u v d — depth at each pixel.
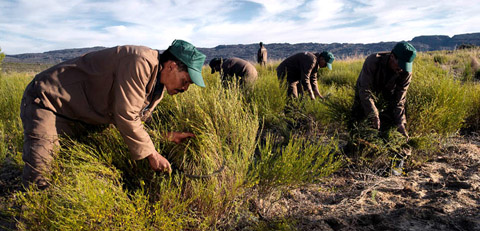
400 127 3.35
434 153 3.59
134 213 1.79
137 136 1.96
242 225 2.23
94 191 1.76
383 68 3.23
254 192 2.58
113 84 1.95
